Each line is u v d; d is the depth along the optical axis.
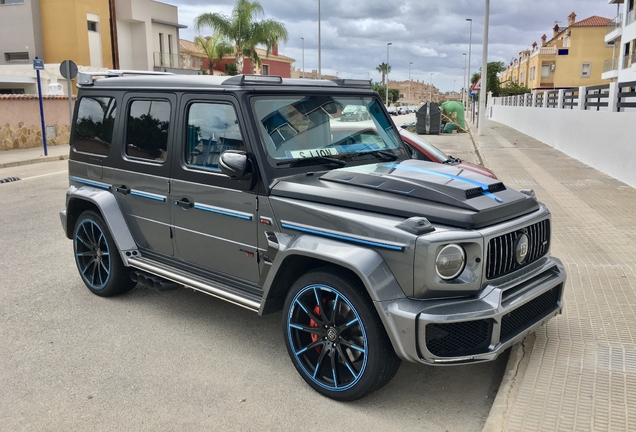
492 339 3.05
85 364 3.97
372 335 3.14
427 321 2.92
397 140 4.65
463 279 3.04
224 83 3.90
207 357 4.07
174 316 4.83
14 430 3.19
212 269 4.18
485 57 25.48
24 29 33.41
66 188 11.71
